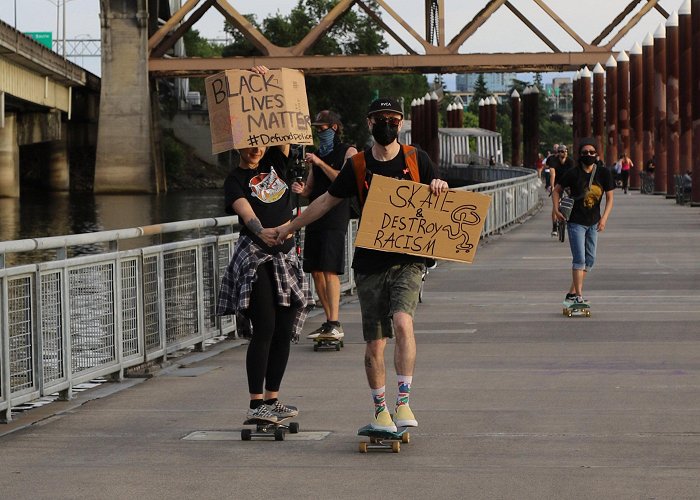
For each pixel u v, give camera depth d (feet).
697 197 329.11
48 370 66.85
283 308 59.62
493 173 526.98
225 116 59.62
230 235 96.12
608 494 46.39
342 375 76.69
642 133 523.29
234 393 70.95
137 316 78.13
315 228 88.07
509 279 144.25
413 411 63.77
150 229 78.79
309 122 60.90
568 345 88.53
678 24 383.86
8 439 58.59
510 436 57.21
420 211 54.44
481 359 82.17
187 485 48.88
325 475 50.24
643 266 157.48
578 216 106.01
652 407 64.03
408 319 54.44
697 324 100.01
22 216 453.17
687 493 46.42
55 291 67.67
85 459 53.88
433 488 47.70
